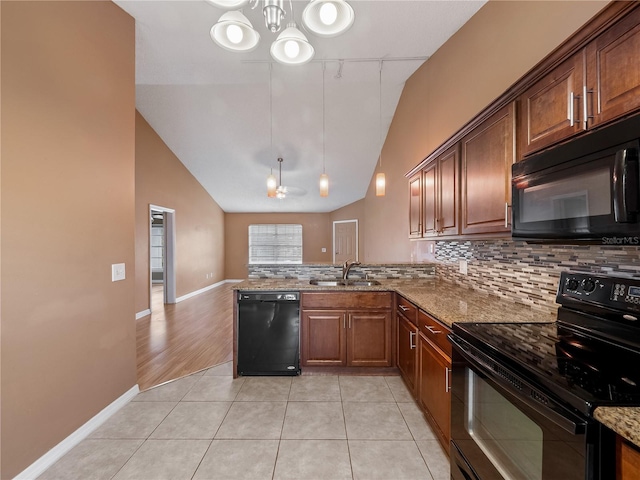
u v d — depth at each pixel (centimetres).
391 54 302
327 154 552
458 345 137
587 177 101
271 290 270
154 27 249
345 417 208
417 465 163
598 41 102
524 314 167
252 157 572
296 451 175
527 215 130
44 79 166
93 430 194
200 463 166
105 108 211
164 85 386
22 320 154
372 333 270
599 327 121
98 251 203
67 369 178
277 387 251
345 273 308
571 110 111
